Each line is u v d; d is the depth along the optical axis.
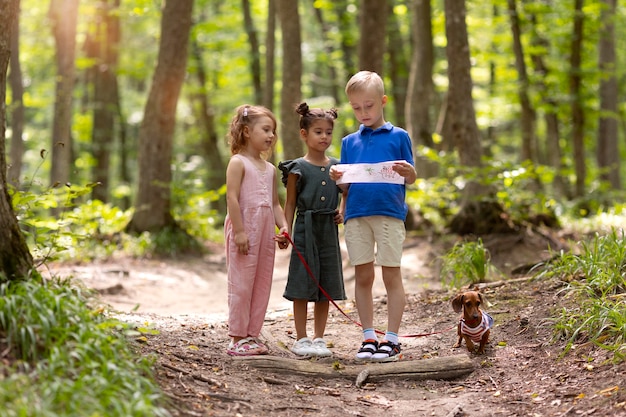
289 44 13.23
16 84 13.58
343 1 20.03
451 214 11.55
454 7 10.62
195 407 3.66
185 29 12.09
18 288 3.76
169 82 12.09
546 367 4.55
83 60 18.97
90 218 12.04
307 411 3.91
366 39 12.09
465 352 5.04
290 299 4.93
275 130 4.83
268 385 4.26
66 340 3.58
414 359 4.99
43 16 20.03
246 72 22.89
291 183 4.97
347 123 19.80
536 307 5.61
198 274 10.55
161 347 4.56
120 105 23.41
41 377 3.24
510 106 21.42
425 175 13.86
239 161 4.69
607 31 17.91
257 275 4.75
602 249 5.93
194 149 25.19
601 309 4.81
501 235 10.12
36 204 5.47
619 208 12.09
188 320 6.09
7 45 4.09
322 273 4.96
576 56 16.66
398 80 20.83
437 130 13.91
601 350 4.51
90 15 19.33
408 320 6.18
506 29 18.09
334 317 6.44
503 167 10.36
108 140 20.06
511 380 4.47
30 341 3.50
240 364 4.50
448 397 4.29
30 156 24.81
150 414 3.20
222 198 21.28
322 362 4.82
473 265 7.15
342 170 4.87
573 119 17.12
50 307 3.69
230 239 4.71
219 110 25.41
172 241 11.78
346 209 4.97
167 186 12.11
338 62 20.98
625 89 22.77
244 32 21.33
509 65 20.59
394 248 4.87
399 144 4.93
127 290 8.99
